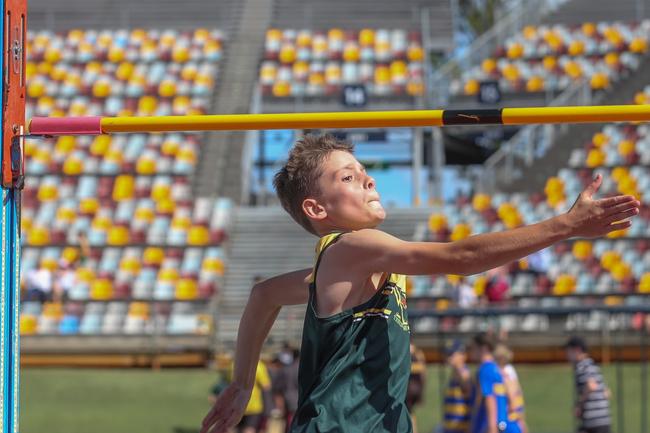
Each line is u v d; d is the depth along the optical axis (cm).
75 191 4300
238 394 607
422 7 5538
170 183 4369
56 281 3625
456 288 3359
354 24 5494
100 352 3419
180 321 3497
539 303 3534
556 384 3109
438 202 4509
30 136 655
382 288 533
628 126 4434
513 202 4138
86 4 5578
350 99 4809
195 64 5238
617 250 3769
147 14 5541
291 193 570
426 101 4875
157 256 3916
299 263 3950
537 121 611
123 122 645
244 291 3831
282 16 5531
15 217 644
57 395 3033
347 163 559
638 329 3319
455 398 1942
